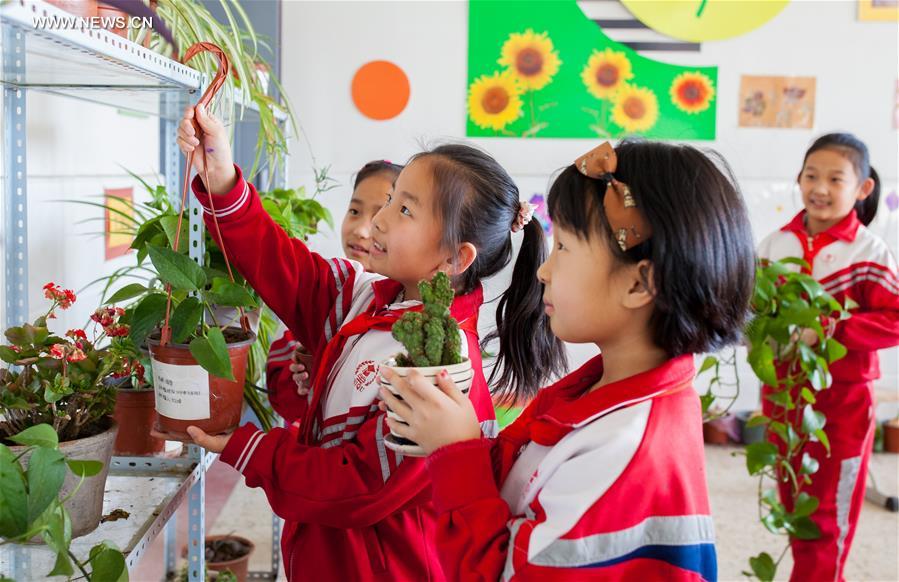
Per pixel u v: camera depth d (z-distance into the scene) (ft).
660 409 3.01
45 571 3.66
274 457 4.09
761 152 13.39
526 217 4.60
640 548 2.91
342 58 13.00
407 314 3.35
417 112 13.12
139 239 5.09
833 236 8.71
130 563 3.72
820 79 13.33
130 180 8.17
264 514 10.34
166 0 4.93
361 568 4.42
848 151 8.51
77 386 3.76
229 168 4.34
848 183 8.50
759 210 13.52
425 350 3.31
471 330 4.48
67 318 6.49
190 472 4.81
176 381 3.94
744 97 13.28
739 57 13.21
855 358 8.20
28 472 2.90
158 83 4.45
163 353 3.92
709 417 7.91
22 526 2.87
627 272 3.02
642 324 3.14
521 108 13.14
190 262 3.79
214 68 5.40
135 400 4.76
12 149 4.78
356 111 13.08
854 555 9.58
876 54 13.34
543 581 2.83
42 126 5.98
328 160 13.15
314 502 4.09
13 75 4.35
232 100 5.03
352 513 4.12
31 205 5.80
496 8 12.96
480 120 13.12
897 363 13.94
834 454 8.29
